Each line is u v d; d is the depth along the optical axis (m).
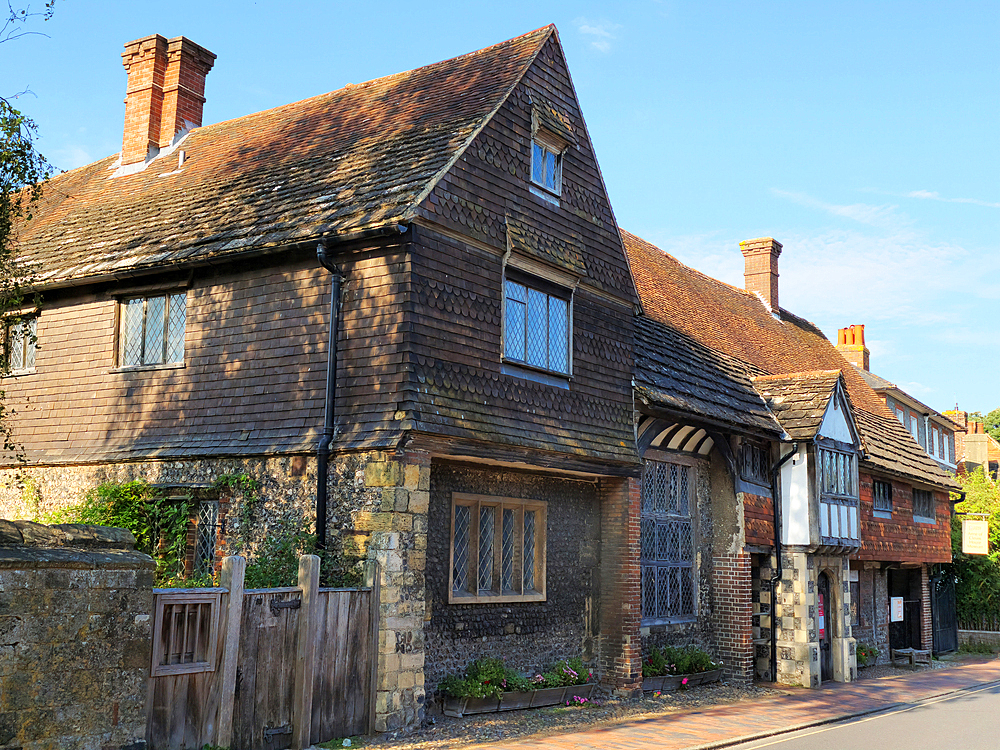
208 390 11.69
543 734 10.35
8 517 13.02
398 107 13.42
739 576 16.27
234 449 11.06
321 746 8.77
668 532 15.62
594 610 13.52
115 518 11.50
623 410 13.58
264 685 8.36
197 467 11.41
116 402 12.49
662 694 14.15
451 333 10.70
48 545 6.75
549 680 12.27
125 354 12.72
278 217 11.56
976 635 27.55
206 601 7.85
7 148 8.12
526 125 12.48
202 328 11.91
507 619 12.05
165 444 11.77
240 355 11.50
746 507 16.52
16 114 8.16
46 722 6.52
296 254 11.08
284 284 11.30
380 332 10.37
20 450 13.08
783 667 17.14
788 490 17.56
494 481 11.98
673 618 15.45
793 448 17.53
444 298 10.69
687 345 17.39
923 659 23.23
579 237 13.24
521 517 12.48
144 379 12.29
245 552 10.77
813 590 17.44
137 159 16.42
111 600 7.00
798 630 17.06
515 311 11.87
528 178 12.38
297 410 10.84
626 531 13.50
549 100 13.09
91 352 12.90
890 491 22.86
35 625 6.51
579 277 12.95
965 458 43.03
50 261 13.47
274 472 10.77
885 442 23.92
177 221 13.00
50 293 13.41
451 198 10.91
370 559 9.80
